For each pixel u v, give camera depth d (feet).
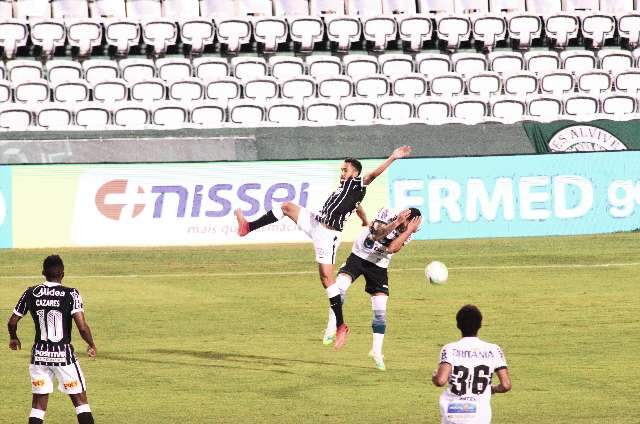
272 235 269.03
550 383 150.10
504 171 272.31
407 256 257.75
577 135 289.94
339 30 337.93
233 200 267.18
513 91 323.57
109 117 296.92
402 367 159.94
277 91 314.14
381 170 154.81
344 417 132.57
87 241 262.88
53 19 326.85
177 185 265.54
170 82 310.65
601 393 144.25
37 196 261.44
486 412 96.07
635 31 349.41
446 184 270.87
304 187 269.23
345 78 316.81
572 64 338.34
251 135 282.15
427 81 321.11
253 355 168.35
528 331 184.24
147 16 339.16
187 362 163.53
